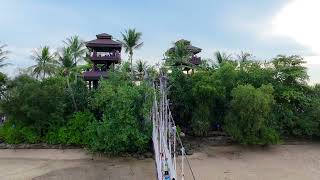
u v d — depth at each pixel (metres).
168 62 56.41
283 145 49.22
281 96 51.38
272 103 47.47
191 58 63.06
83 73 58.03
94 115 49.53
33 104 46.41
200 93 49.50
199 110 49.75
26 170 38.59
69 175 36.84
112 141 42.56
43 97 46.34
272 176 36.28
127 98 42.84
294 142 50.75
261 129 45.78
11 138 47.16
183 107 51.78
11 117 48.16
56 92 48.03
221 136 51.28
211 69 57.59
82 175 36.88
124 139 41.50
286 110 50.28
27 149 46.53
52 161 41.88
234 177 35.69
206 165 39.81
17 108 46.59
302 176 36.41
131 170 38.38
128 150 44.22
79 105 50.84
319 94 54.19
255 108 44.34
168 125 33.25
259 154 44.75
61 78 55.78
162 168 26.28
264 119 45.56
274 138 45.78
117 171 38.06
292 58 54.44
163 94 37.62
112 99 43.62
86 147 46.19
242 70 54.72
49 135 47.31
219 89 49.44
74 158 43.03
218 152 45.34
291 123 49.25
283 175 36.62
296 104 52.59
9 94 47.56
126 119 42.34
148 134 43.31
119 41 60.59
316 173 37.44
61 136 46.94
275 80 53.84
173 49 59.94
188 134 52.12
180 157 42.50
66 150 46.19
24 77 49.12
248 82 52.81
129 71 54.34
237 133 45.66
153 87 44.22
